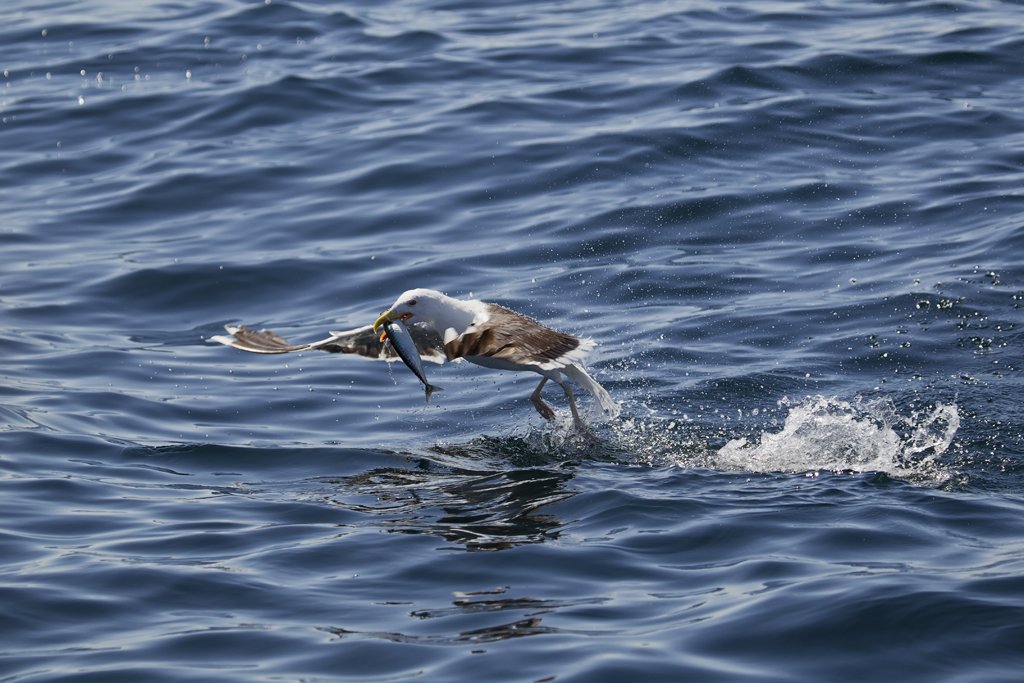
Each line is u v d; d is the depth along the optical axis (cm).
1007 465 1246
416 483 1265
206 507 1207
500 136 2284
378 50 2723
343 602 998
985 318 1609
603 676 866
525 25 2862
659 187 2094
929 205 1975
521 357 1105
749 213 1995
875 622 918
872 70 2464
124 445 1388
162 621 979
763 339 1608
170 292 1859
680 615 950
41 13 3048
